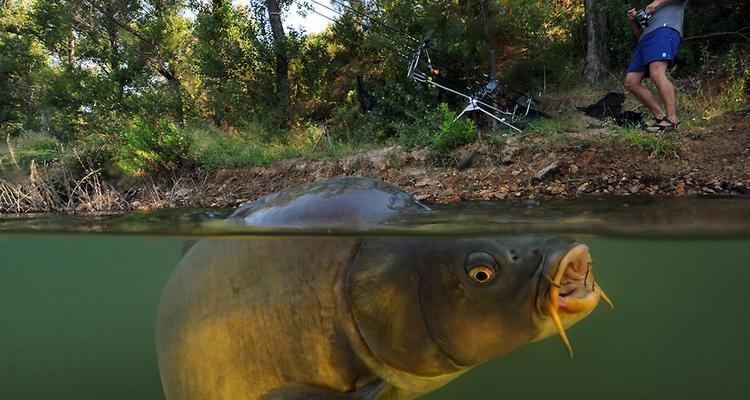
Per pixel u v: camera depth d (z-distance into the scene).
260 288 0.38
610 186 0.96
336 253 0.37
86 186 1.53
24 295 4.65
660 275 2.58
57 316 3.44
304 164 1.49
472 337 0.35
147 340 1.88
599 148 1.09
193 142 1.70
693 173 0.94
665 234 0.54
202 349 0.40
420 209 0.45
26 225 0.90
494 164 1.17
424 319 0.35
